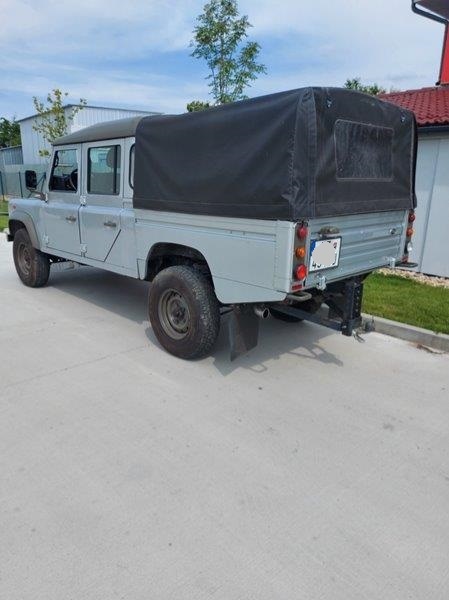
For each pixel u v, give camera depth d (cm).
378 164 389
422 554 216
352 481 265
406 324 497
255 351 454
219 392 367
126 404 346
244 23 1105
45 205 585
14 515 234
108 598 190
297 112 293
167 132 381
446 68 1002
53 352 441
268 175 311
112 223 472
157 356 434
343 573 204
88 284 702
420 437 311
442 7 935
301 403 353
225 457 284
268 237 319
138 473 268
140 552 213
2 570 203
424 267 766
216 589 195
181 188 377
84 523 230
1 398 351
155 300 427
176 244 414
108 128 464
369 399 361
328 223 339
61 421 321
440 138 712
